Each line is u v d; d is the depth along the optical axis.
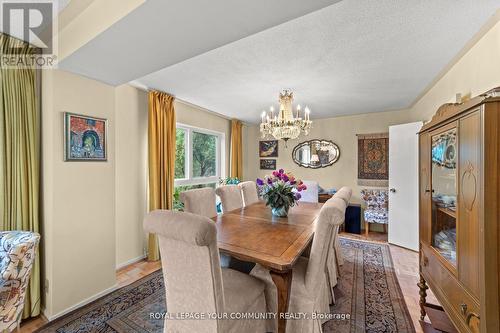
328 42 1.82
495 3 1.38
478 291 1.02
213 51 1.97
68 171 1.90
